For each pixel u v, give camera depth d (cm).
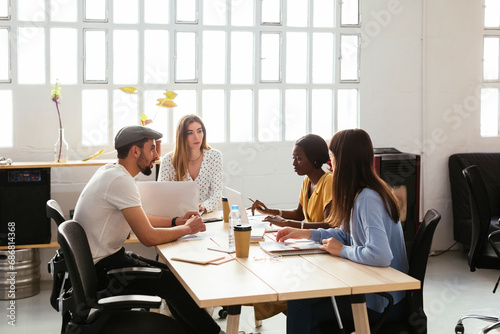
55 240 437
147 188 313
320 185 319
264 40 497
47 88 457
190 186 315
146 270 254
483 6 545
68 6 459
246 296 195
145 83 475
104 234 270
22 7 451
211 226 328
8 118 455
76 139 463
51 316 389
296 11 505
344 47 516
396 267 241
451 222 555
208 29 482
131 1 470
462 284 455
